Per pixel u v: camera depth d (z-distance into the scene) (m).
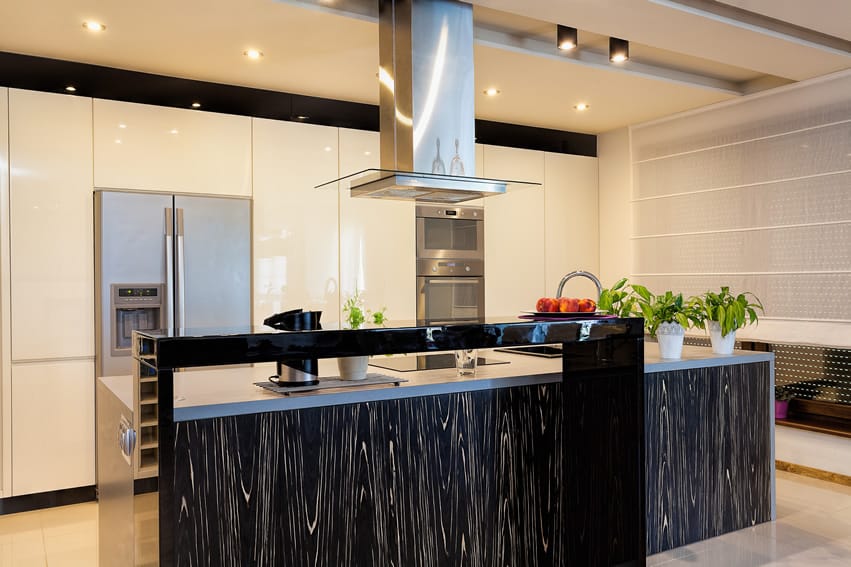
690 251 5.27
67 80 3.96
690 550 3.26
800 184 4.55
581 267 5.94
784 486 4.29
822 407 4.60
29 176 3.79
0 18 3.33
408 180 2.96
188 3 3.16
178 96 4.27
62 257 3.87
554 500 2.83
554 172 5.79
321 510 2.33
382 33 3.23
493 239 5.43
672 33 3.60
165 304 4.05
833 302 4.36
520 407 2.77
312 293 4.57
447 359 3.47
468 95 3.16
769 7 3.29
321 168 4.64
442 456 2.58
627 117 5.46
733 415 3.56
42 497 3.89
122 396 2.48
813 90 4.46
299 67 4.09
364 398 2.42
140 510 2.17
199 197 4.18
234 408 2.19
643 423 3.01
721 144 5.04
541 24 3.78
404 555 2.49
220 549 2.15
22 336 3.77
